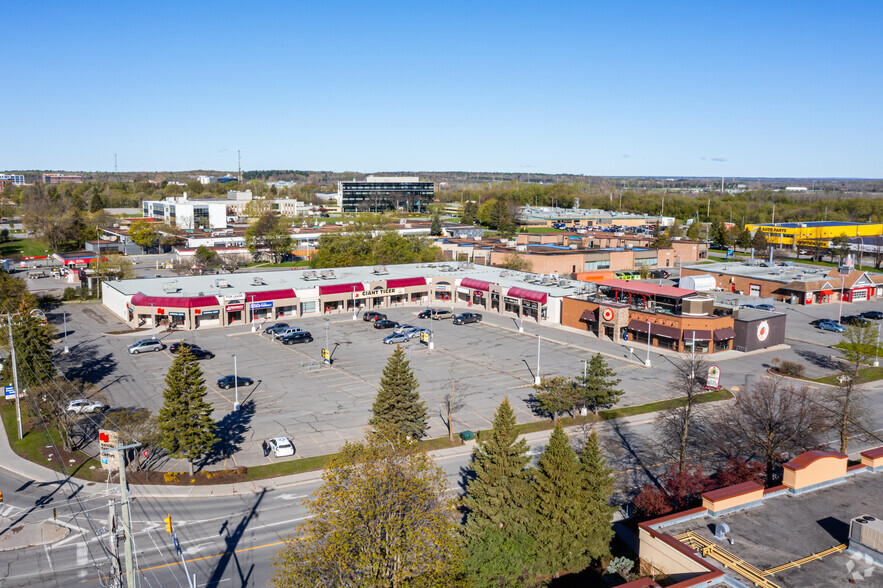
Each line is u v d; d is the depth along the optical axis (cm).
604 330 9675
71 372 7581
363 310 11525
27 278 14725
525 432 5891
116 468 4969
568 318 10375
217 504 4581
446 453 5422
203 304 9931
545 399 6103
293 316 10888
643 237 19075
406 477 3247
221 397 6831
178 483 4875
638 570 3597
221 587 3594
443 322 10656
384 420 5444
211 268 15512
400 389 5466
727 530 2981
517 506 3706
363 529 3034
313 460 5278
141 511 4484
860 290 12950
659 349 8981
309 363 8119
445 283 12312
